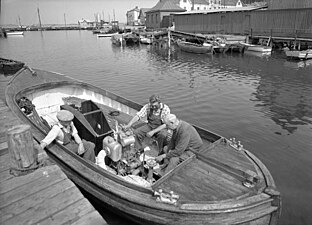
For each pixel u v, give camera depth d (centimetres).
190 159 470
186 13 4553
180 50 3491
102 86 1580
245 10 3647
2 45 4728
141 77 1827
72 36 7844
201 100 1248
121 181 400
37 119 658
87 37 7200
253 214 358
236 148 520
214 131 888
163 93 1391
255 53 2997
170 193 374
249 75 1831
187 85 1559
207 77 1792
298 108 1115
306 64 2252
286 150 747
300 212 498
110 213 447
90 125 585
